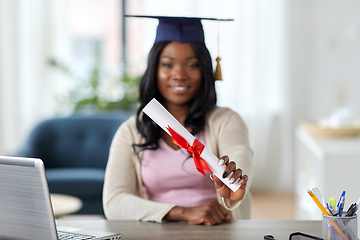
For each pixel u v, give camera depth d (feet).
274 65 15.64
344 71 15.25
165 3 15.78
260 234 4.00
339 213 3.48
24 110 15.79
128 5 16.43
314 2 15.30
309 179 10.21
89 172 11.73
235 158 4.56
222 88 15.69
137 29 16.42
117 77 15.90
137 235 4.01
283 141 15.78
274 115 15.81
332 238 3.41
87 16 16.56
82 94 15.37
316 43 15.38
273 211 13.26
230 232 4.08
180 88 5.17
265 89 15.62
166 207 4.56
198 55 5.20
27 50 15.70
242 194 3.98
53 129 12.79
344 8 15.11
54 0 15.75
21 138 15.72
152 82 5.30
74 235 3.84
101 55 16.62
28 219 3.41
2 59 15.55
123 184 5.11
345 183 8.25
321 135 10.89
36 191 3.30
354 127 11.16
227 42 15.61
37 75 15.75
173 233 4.07
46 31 15.75
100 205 11.09
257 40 15.52
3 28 15.51
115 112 14.97
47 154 12.60
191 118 5.22
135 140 5.32
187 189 5.16
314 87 15.51
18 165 3.34
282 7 15.40
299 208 11.50
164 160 5.15
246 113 15.74
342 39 15.19
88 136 12.78
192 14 15.57
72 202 9.16
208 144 5.19
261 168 15.87
